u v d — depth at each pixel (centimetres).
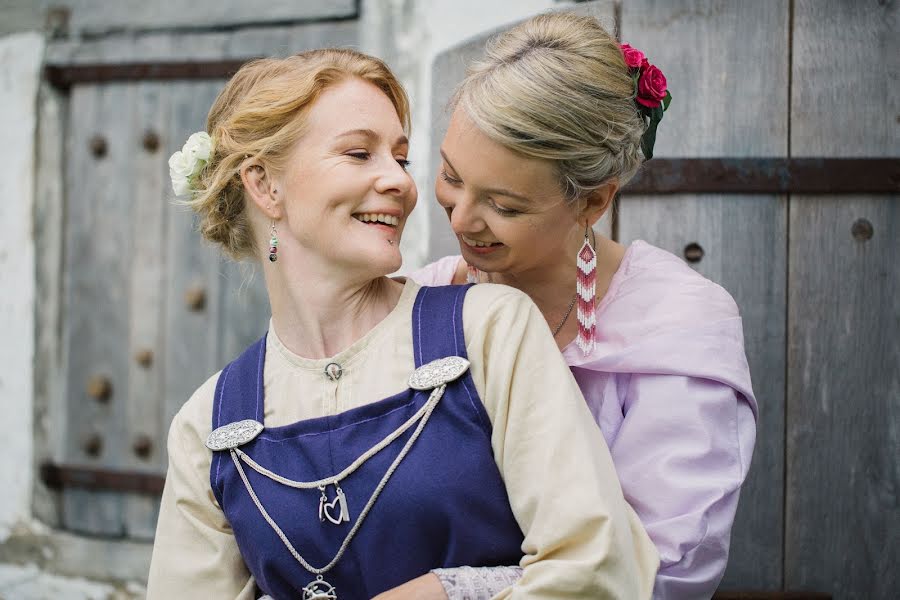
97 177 276
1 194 280
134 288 274
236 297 264
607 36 127
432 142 206
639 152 132
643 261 141
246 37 256
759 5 184
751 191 185
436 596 103
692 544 116
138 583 268
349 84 115
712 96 186
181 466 122
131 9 267
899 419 183
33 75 276
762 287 187
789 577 185
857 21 182
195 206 122
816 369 185
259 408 117
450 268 156
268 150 114
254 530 113
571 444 106
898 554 183
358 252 112
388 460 108
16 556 279
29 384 280
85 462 279
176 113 266
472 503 107
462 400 109
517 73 116
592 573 99
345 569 111
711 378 126
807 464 185
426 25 229
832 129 183
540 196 119
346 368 115
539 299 141
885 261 183
